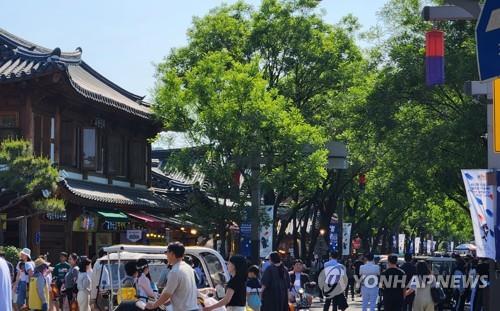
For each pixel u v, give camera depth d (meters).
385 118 42.75
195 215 40.44
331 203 58.50
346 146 46.41
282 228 54.75
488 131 16.62
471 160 40.41
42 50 42.78
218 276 21.50
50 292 28.03
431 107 43.06
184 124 39.84
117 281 22.33
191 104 39.69
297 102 49.97
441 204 53.50
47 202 32.00
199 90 39.22
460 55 39.31
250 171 41.53
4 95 37.66
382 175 50.66
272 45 48.81
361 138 47.12
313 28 49.50
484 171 16.23
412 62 42.00
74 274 28.56
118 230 43.44
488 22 9.69
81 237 42.19
